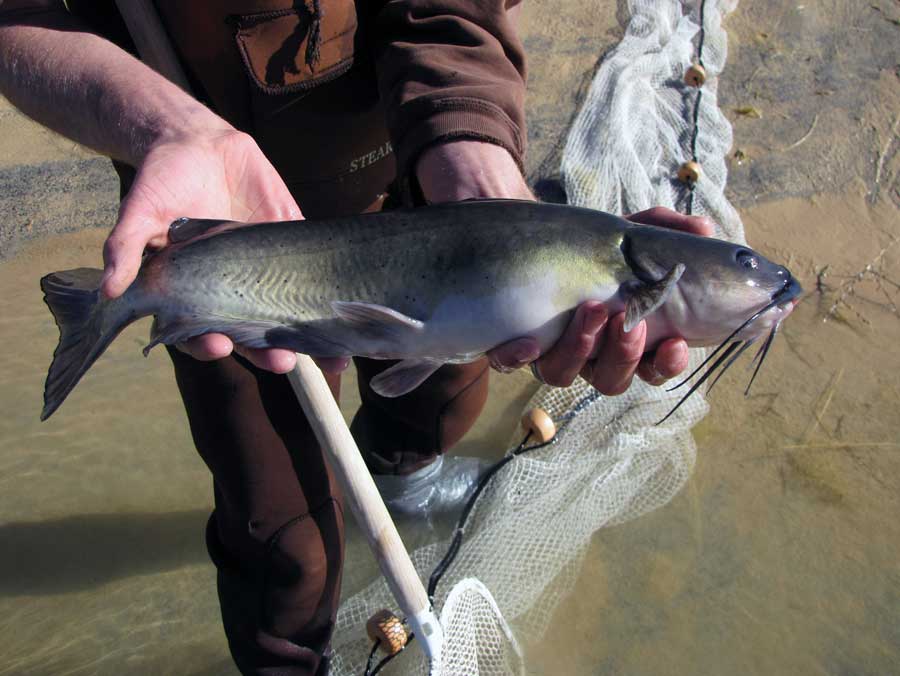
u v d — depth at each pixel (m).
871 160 1.03
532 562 0.67
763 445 0.79
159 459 0.81
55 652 0.69
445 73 0.55
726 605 0.69
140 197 0.46
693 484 0.77
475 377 0.68
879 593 0.70
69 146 1.03
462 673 0.56
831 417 0.81
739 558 0.72
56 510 0.77
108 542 0.75
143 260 0.47
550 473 0.72
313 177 0.61
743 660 0.66
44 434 0.81
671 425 0.76
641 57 1.03
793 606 0.69
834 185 1.00
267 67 0.55
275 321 0.47
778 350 0.86
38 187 0.98
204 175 0.49
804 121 1.07
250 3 0.53
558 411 0.77
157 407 0.84
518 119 0.57
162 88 0.53
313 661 0.59
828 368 0.84
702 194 0.91
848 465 0.77
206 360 0.47
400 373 0.49
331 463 0.53
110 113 0.52
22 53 0.54
